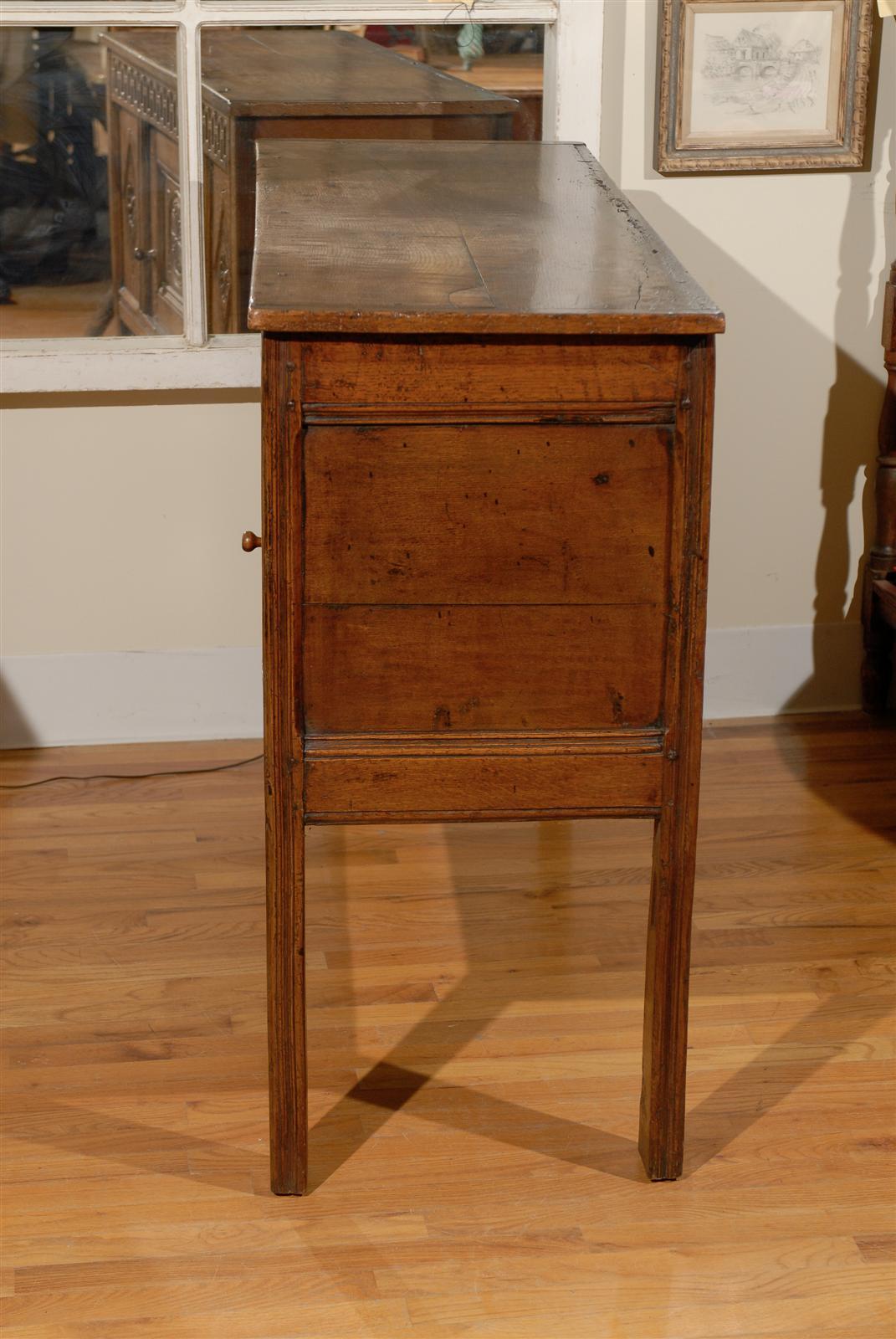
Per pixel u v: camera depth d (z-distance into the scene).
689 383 1.88
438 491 1.91
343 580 1.94
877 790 3.39
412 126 3.22
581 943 2.81
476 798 2.04
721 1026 2.57
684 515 1.92
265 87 3.15
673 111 3.28
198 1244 2.09
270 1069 2.13
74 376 3.23
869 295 3.49
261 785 3.38
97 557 3.41
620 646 1.99
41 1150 2.26
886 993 2.66
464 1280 2.04
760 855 3.11
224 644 3.53
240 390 3.33
